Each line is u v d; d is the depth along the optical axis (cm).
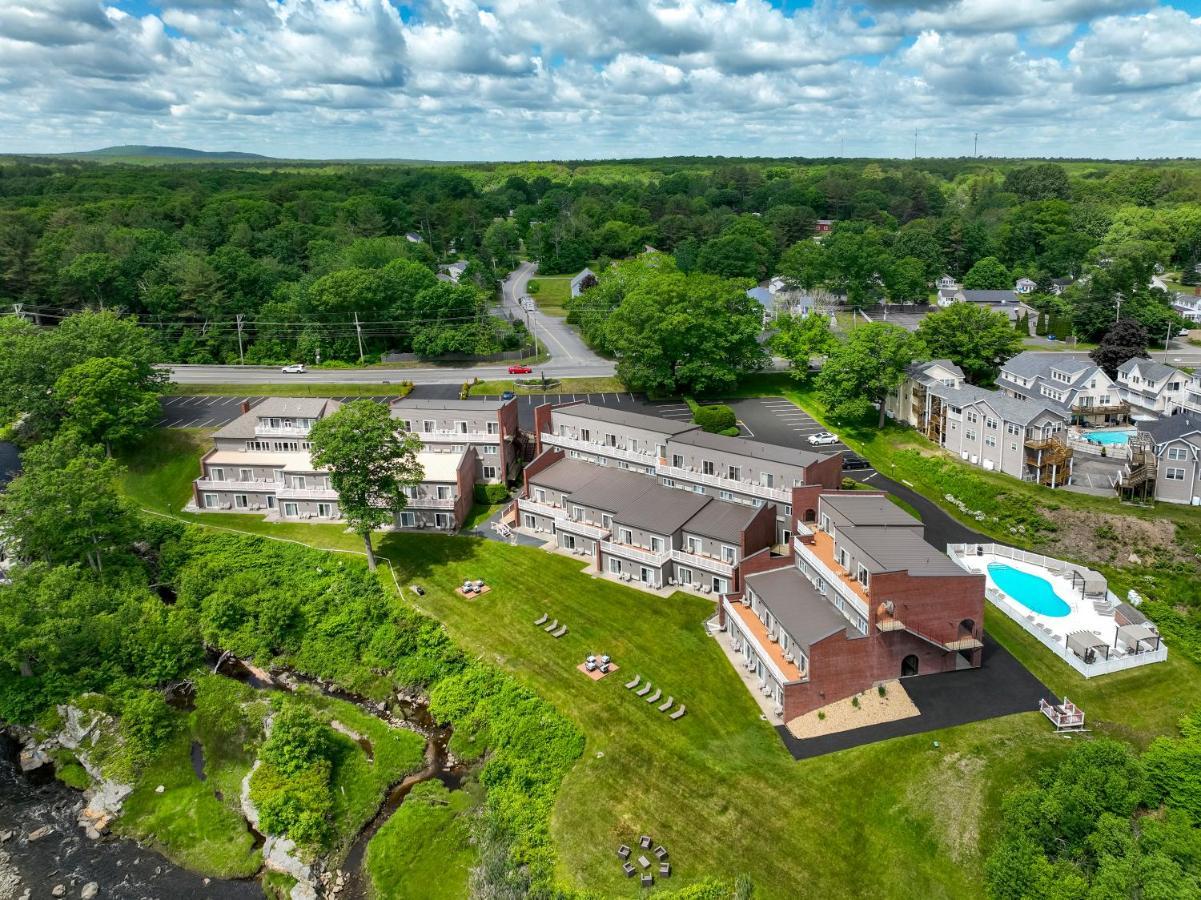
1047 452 8862
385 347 14625
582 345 15375
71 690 6675
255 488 9600
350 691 6869
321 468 9019
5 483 9812
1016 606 7062
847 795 5128
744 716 5894
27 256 15138
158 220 19700
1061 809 4572
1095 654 6259
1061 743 5447
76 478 7938
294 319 14538
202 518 9500
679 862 4788
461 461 9181
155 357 11588
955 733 5575
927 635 6003
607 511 8175
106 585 7631
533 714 6088
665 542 7594
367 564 8306
